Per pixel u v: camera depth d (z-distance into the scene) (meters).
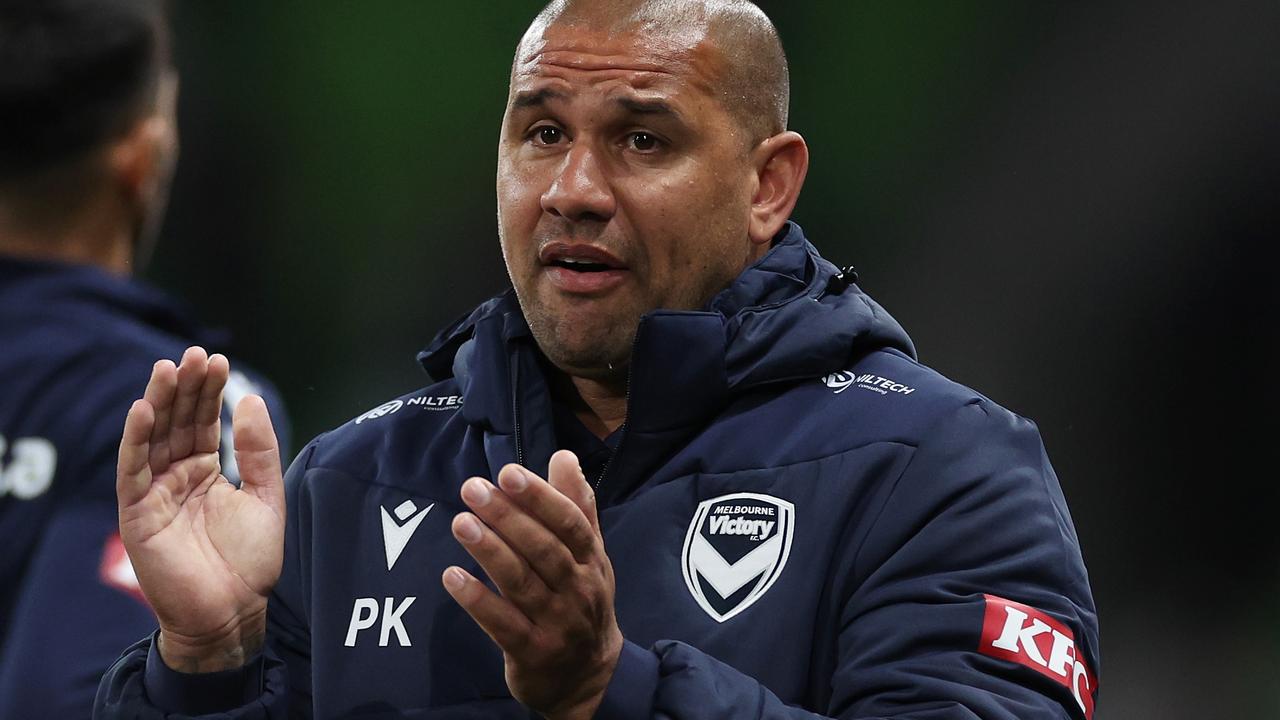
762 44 8.30
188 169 27.16
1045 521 7.54
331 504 8.22
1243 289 25.83
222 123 27.30
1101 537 25.72
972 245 26.86
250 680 7.16
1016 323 26.55
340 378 27.69
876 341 8.27
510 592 6.15
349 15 27.42
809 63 27.34
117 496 6.76
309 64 27.55
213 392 6.94
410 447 8.36
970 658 7.02
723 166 8.09
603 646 6.48
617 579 7.57
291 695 7.89
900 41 26.89
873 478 7.53
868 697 7.05
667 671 6.68
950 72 26.83
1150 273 26.06
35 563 6.54
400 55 27.66
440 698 7.61
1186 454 25.77
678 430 7.80
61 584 6.46
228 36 27.22
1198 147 25.83
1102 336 26.17
